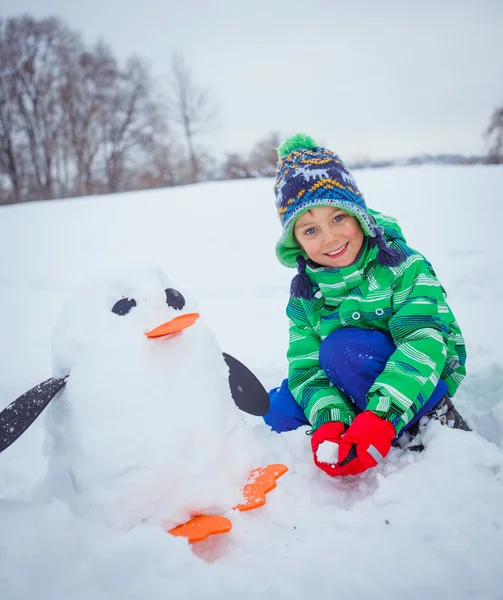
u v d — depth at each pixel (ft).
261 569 4.03
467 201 25.90
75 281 18.52
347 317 6.11
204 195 44.06
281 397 6.50
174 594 3.74
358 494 5.13
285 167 6.15
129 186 96.78
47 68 92.17
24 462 6.39
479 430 6.36
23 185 92.53
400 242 6.13
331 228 5.79
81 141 92.94
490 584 3.75
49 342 12.23
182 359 4.52
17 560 3.84
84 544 4.00
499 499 4.46
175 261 19.60
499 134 66.80
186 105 94.32
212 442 4.45
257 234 24.14
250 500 4.45
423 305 5.74
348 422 5.78
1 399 8.56
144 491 4.16
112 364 4.30
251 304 13.80
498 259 15.08
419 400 5.42
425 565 3.94
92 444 4.17
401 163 71.72
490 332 10.05
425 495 4.65
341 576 3.92
